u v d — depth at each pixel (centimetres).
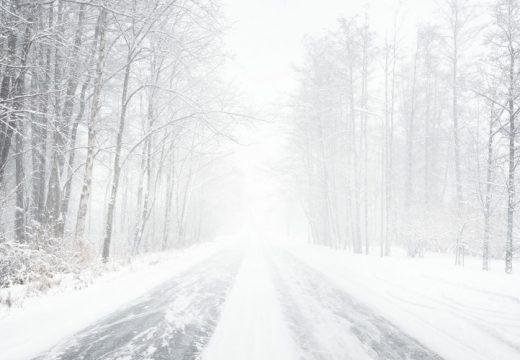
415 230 1914
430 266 1247
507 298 700
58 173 1138
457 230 1697
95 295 664
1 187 946
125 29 1168
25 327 460
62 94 1164
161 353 390
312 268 1269
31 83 1134
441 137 2680
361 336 484
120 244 1969
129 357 376
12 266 739
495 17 1316
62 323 485
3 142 916
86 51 1174
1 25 791
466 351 438
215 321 528
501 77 1307
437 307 666
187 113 1789
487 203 1364
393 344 455
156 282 845
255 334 470
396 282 942
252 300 687
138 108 2006
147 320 517
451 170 2977
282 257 1709
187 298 681
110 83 1505
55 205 1162
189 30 1509
